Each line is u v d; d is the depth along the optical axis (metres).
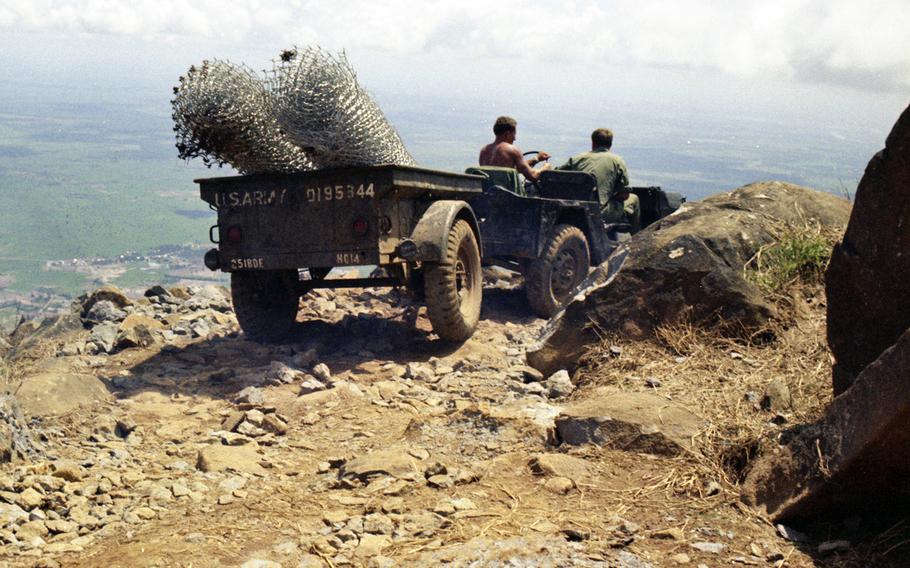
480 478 3.82
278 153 6.64
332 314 8.83
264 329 7.56
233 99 6.19
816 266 5.90
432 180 7.13
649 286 5.74
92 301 8.49
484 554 2.91
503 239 9.01
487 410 4.70
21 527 3.25
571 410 4.35
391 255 6.79
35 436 4.45
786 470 3.28
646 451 3.96
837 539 3.06
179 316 8.30
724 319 5.51
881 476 3.00
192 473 4.08
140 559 2.98
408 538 3.14
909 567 2.80
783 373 4.77
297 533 3.24
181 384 6.03
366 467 3.89
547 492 3.62
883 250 3.40
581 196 9.90
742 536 3.10
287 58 6.31
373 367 6.56
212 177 6.88
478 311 7.69
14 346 6.85
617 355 5.56
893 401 2.81
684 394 4.59
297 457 4.41
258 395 5.52
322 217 6.66
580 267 9.54
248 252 6.89
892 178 3.29
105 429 4.82
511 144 9.86
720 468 3.70
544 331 6.22
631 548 3.01
